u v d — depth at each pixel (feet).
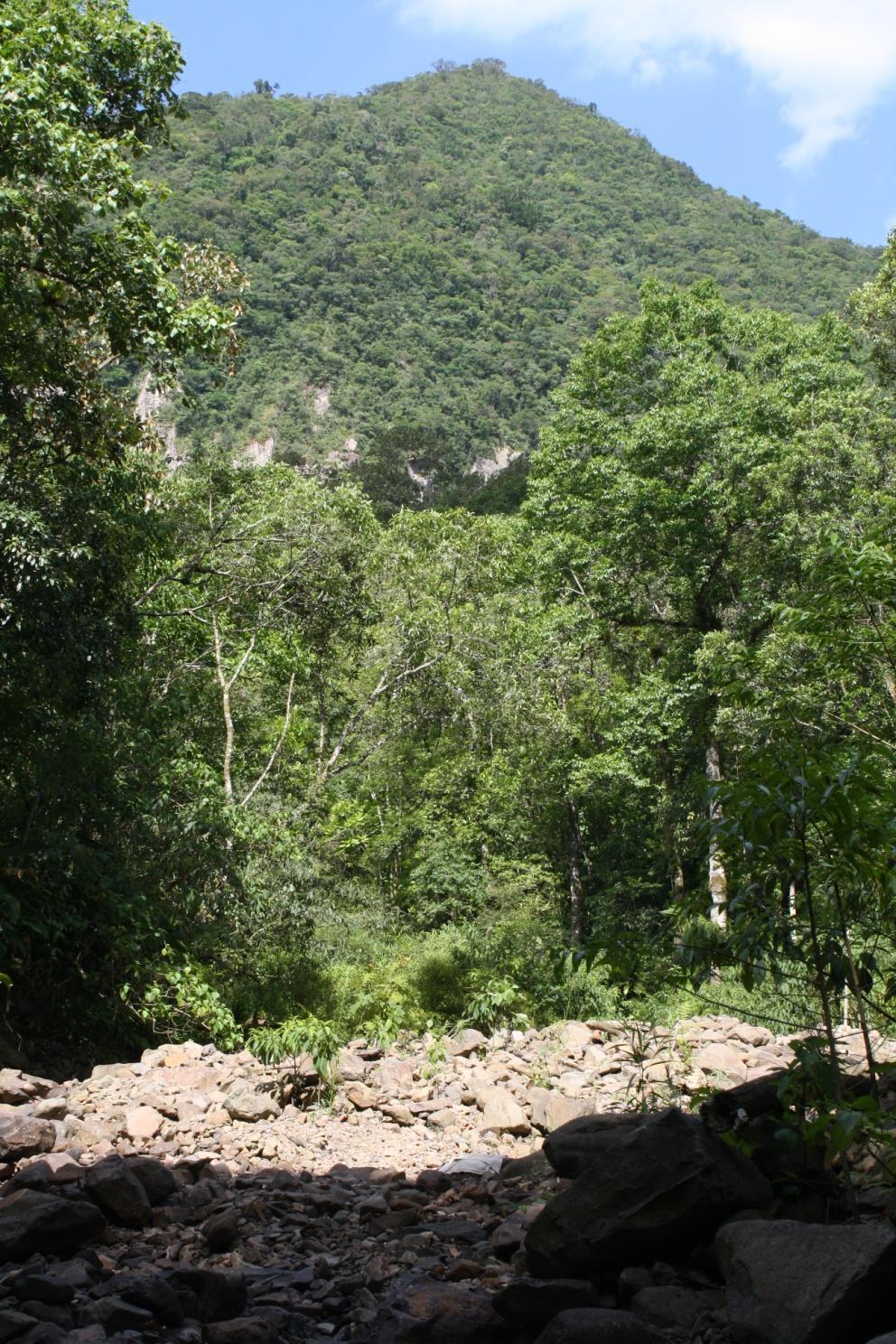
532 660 85.66
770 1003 35.19
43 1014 33.73
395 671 79.66
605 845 102.06
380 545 85.76
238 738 75.87
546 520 97.35
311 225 568.41
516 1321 10.89
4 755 36.09
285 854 49.96
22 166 38.86
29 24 43.62
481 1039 33.68
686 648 90.89
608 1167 12.29
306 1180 19.48
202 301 45.68
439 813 88.58
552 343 533.96
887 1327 9.54
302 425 416.87
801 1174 13.03
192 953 40.68
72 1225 13.94
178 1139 21.67
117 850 40.16
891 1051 21.15
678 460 85.56
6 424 43.80
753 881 12.79
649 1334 9.66
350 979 44.11
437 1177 18.79
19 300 40.63
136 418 50.93
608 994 48.70
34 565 38.14
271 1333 11.19
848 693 26.58
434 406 468.75
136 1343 10.74
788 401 87.30
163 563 61.05
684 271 570.05
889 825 12.24
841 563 19.48
